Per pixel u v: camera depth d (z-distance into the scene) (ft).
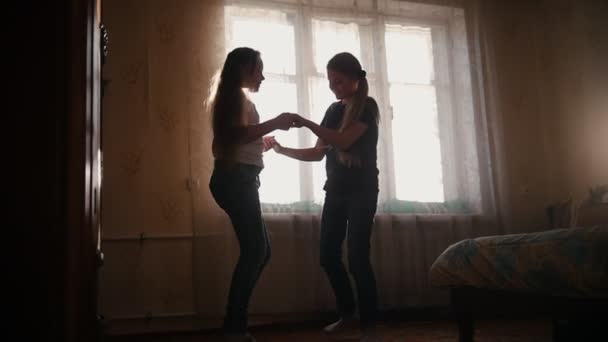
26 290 2.39
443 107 10.94
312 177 9.60
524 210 11.19
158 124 9.10
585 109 11.94
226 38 9.59
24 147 2.49
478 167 10.87
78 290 2.51
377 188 6.88
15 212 2.43
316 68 10.03
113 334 8.29
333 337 7.33
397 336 7.66
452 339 7.34
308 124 6.51
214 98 6.38
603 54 12.07
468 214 10.66
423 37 11.07
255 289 8.96
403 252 9.98
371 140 6.89
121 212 8.69
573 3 12.20
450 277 5.70
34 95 2.53
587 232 4.37
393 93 10.64
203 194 8.98
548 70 11.96
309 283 9.25
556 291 4.47
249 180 6.07
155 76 9.20
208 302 8.63
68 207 2.49
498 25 11.76
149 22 9.29
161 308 8.62
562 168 11.60
